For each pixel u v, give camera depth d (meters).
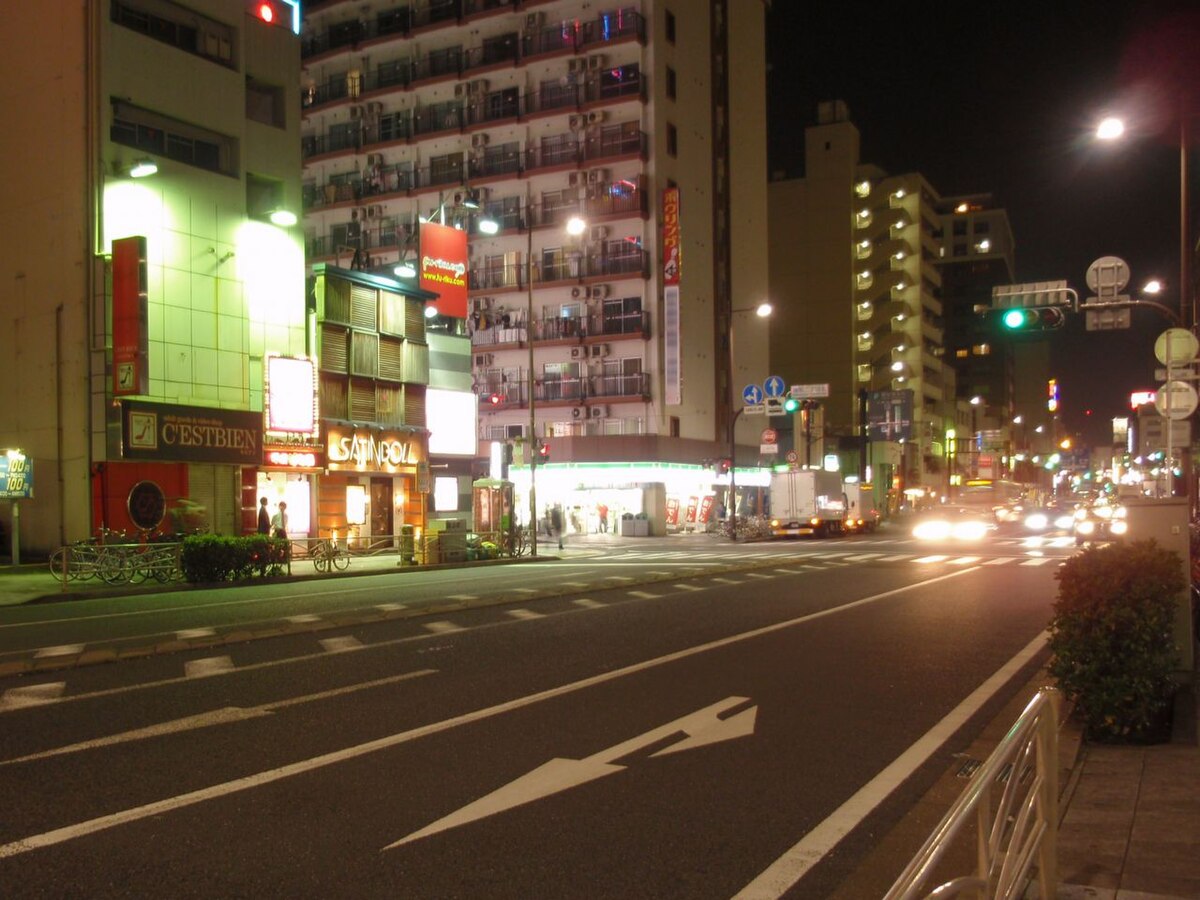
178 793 5.93
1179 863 4.68
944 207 132.00
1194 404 15.10
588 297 51.22
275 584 21.83
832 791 6.14
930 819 5.59
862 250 83.50
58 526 24.91
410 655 11.02
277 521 28.86
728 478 56.22
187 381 26.53
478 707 8.38
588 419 50.94
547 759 6.77
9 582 20.55
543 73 52.44
